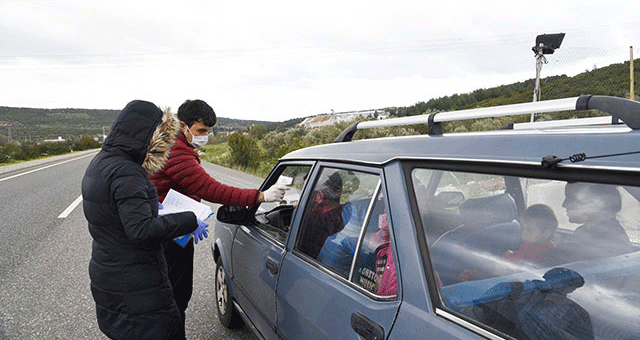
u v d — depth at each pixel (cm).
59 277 487
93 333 355
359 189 189
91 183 207
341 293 177
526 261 126
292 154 294
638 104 112
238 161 2336
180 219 219
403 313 143
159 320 224
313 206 226
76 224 770
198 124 287
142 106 213
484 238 136
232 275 331
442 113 174
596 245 111
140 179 209
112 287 214
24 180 1645
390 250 163
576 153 110
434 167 149
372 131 1819
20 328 363
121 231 210
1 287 457
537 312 118
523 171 120
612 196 105
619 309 105
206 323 377
